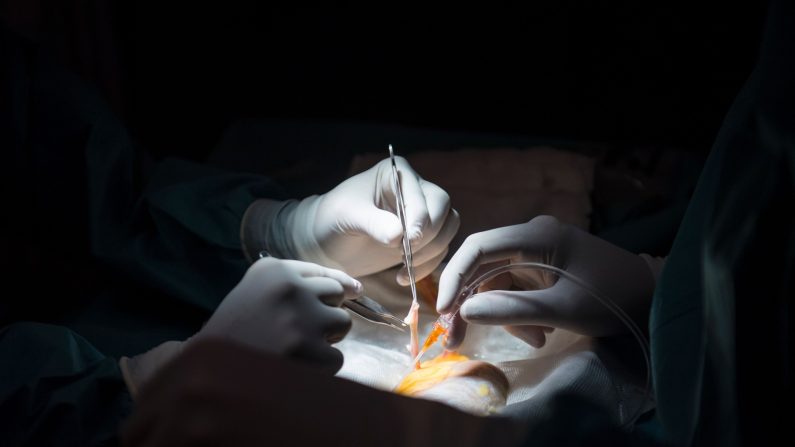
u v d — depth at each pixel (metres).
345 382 0.90
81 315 1.66
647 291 1.40
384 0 2.57
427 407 0.93
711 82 2.47
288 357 1.11
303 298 1.18
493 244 1.41
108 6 2.50
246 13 2.61
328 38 2.65
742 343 0.94
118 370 1.26
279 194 1.88
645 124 2.59
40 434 1.16
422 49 2.63
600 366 1.27
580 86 2.60
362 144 2.19
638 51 2.50
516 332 1.38
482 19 2.55
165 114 2.79
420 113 2.74
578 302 1.34
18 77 1.77
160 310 1.66
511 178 1.84
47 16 2.41
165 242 1.68
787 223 0.91
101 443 1.16
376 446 0.85
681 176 1.96
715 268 0.94
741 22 2.36
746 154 0.95
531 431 1.00
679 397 1.07
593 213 1.86
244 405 0.80
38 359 1.25
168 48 2.67
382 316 1.37
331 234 1.50
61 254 1.89
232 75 2.72
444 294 1.34
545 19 2.52
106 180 1.74
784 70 0.95
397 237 1.35
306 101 2.76
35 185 1.75
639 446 1.06
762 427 0.94
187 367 0.82
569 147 2.13
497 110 2.69
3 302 1.83
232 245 1.67
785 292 0.92
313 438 0.82
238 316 1.16
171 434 0.76
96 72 2.54
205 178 1.79
